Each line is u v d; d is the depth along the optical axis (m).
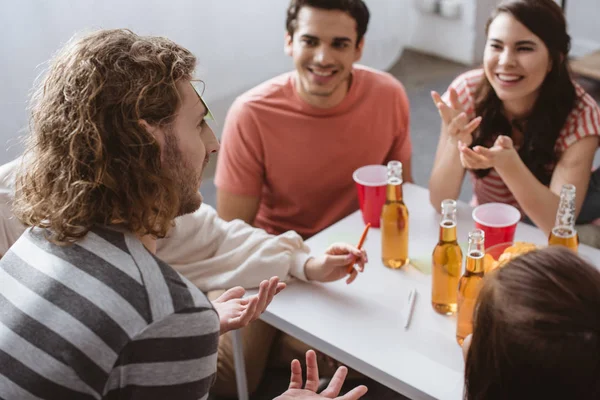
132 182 0.94
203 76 3.21
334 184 2.06
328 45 1.87
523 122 1.90
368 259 1.62
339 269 1.50
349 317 1.44
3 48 2.56
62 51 0.99
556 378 0.76
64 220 0.94
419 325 1.41
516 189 1.70
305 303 1.49
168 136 0.97
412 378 1.28
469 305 1.29
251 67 3.40
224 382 1.95
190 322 0.94
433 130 3.44
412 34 4.23
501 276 0.83
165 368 0.93
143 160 0.93
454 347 1.34
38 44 2.64
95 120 0.92
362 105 2.00
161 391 0.94
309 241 1.70
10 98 2.63
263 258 1.54
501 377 0.80
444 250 1.37
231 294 1.27
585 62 3.58
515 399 0.80
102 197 0.94
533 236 1.66
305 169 2.03
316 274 1.52
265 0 3.29
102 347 0.89
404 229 1.54
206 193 3.07
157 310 0.91
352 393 1.10
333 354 1.39
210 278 1.58
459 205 1.81
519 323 0.78
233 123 2.00
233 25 3.23
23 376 0.90
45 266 0.95
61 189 0.95
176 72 0.96
